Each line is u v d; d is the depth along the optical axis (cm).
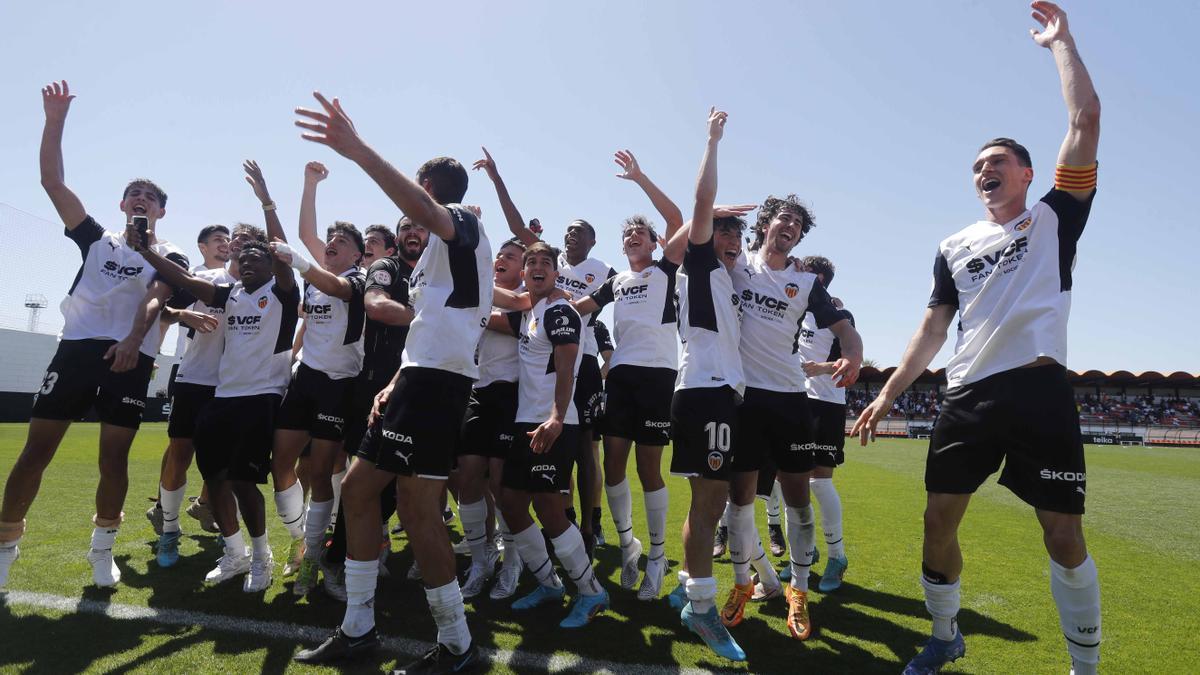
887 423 4156
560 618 365
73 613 330
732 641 306
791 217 390
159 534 523
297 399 401
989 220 309
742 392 342
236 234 530
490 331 430
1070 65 279
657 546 420
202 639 302
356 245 457
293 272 420
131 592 370
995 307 282
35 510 592
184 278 397
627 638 331
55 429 372
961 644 296
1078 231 278
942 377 4444
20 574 392
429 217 257
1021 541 636
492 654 303
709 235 338
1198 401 4516
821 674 293
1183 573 527
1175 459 2297
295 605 360
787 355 382
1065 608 266
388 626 334
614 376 466
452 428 285
